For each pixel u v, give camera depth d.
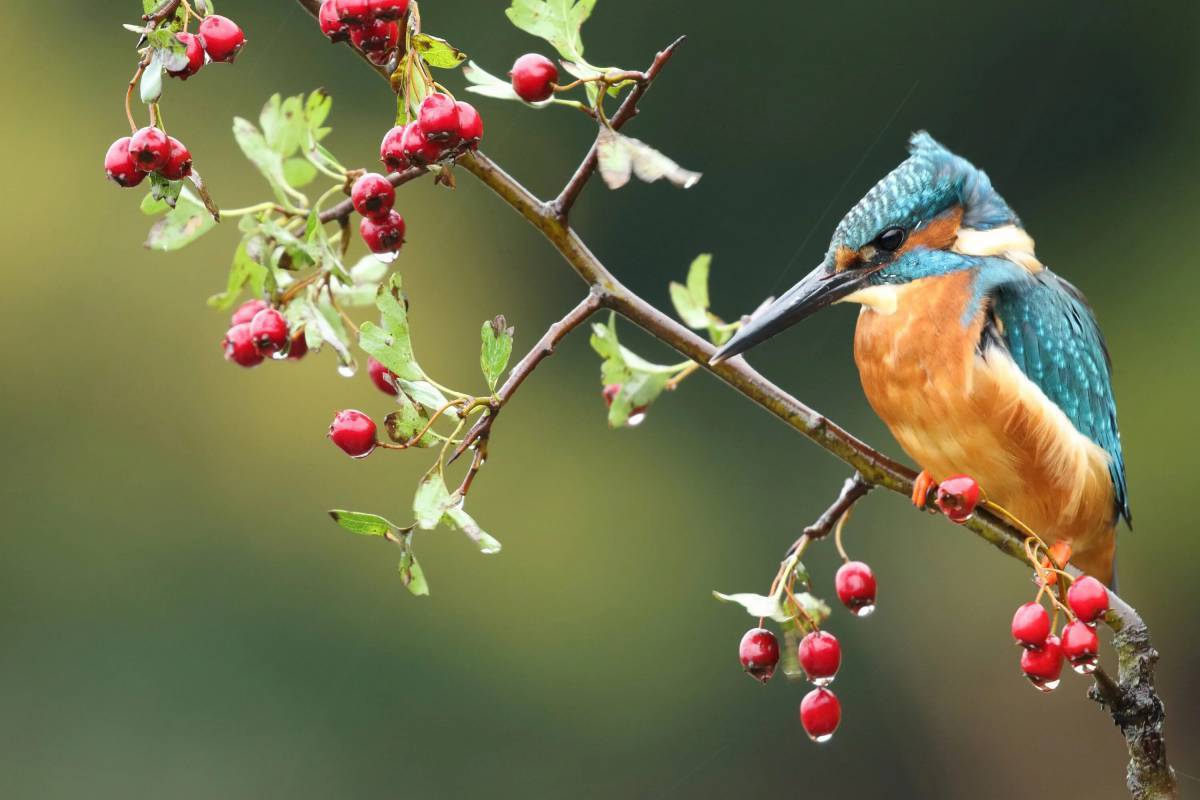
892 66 14.98
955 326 5.62
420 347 14.58
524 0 3.91
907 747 13.09
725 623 13.55
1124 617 4.52
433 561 13.57
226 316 14.04
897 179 5.69
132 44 15.07
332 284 4.63
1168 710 12.79
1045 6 14.90
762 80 14.99
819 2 14.88
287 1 14.78
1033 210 14.95
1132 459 13.59
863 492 4.49
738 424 14.27
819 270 5.75
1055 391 5.78
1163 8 14.69
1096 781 12.73
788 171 14.95
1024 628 4.25
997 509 4.40
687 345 4.24
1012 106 14.93
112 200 14.41
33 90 14.81
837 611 13.48
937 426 5.74
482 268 14.95
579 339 14.76
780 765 13.18
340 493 13.59
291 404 13.79
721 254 14.93
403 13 3.76
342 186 4.12
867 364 5.82
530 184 15.00
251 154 4.15
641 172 3.85
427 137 3.75
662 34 15.00
